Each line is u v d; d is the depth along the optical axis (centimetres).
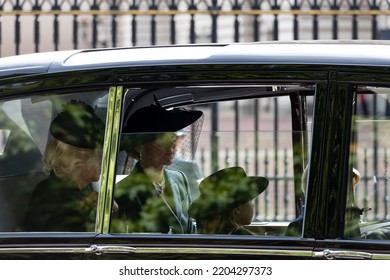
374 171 1106
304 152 1124
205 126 1230
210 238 1114
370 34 4844
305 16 4891
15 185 1180
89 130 1155
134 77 1138
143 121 1153
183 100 1195
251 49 1159
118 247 1118
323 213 1094
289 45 1186
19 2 4456
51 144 1173
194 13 4441
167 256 1109
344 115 1102
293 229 1110
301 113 1249
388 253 1081
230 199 1138
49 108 1169
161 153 1152
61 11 4438
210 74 1130
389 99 1109
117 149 1138
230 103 1428
